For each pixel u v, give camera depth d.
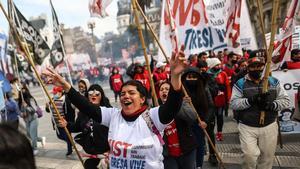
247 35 6.59
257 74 4.04
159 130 2.55
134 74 10.55
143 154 2.50
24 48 3.11
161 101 4.18
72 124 4.37
